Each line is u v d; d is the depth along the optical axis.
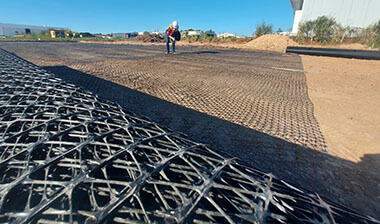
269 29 24.36
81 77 4.60
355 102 3.49
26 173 0.77
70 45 14.92
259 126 2.50
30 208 0.65
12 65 2.91
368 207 1.34
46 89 1.85
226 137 2.19
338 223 0.76
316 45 18.44
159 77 5.06
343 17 21.62
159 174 0.84
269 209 0.75
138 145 1.03
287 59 9.84
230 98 3.60
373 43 16.08
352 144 2.12
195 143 1.23
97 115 1.40
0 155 0.90
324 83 4.93
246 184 0.88
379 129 2.47
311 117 2.82
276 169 1.68
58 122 1.21
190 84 4.49
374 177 1.63
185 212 0.67
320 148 2.04
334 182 1.56
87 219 0.62
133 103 3.12
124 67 6.25
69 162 0.86
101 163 0.85
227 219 0.67
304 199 0.87
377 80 5.30
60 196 0.68
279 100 3.55
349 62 9.01
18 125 1.16
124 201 0.68
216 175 0.88
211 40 24.08
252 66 7.36
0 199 0.66
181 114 2.79
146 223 0.64
